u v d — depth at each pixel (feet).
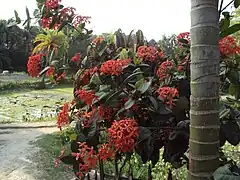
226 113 4.42
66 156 5.16
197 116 3.50
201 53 3.45
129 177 6.71
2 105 36.09
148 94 4.80
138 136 4.52
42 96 42.91
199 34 3.45
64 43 6.33
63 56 6.29
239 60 5.23
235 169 3.54
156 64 5.60
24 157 15.48
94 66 5.83
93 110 5.13
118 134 4.31
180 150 4.77
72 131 5.11
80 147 4.88
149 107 4.87
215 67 3.48
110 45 6.21
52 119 27.17
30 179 12.57
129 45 6.32
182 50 5.57
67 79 6.29
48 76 6.31
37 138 19.72
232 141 4.44
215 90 3.49
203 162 3.49
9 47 70.54
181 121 4.73
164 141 4.95
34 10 6.37
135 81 5.14
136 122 4.67
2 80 54.60
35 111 32.24
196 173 3.52
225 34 4.51
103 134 5.20
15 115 29.96
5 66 73.67
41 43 6.43
